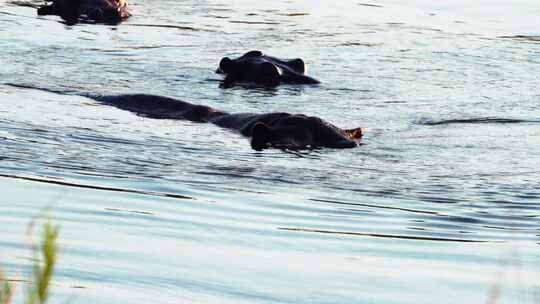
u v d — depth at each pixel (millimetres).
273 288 23047
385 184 33875
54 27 63812
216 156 37312
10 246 24797
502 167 36375
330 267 24875
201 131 41469
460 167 36312
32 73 50812
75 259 24188
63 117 42125
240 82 51812
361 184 33812
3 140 37344
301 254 26000
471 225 29453
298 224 28969
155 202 30500
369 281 23906
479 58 57719
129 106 45094
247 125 41844
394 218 29938
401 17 70125
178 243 26406
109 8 67438
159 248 25750
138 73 52312
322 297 22578
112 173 33781
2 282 15992
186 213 29500
